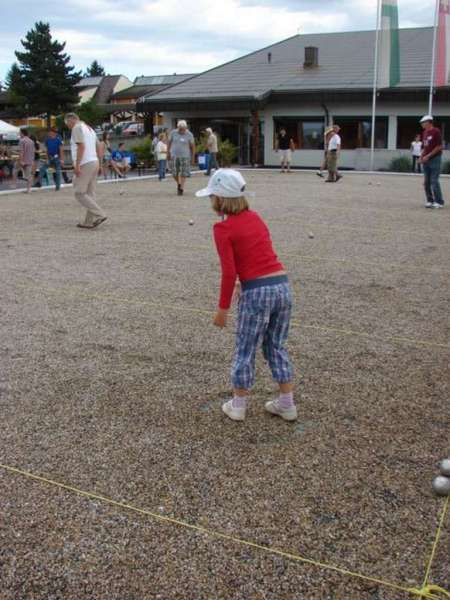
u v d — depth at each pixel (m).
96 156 9.95
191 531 2.73
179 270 7.32
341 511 2.87
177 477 3.13
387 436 3.54
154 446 3.43
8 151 26.39
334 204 13.59
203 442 3.47
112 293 6.35
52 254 8.17
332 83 30.02
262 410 3.84
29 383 4.21
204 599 2.36
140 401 3.96
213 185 3.42
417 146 25.73
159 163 20.61
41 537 2.69
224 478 3.13
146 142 28.53
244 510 2.88
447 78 24.02
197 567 2.52
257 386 4.17
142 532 2.72
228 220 3.40
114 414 3.79
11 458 3.31
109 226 10.43
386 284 6.78
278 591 2.40
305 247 8.74
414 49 31.70
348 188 17.64
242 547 2.63
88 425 3.66
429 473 3.18
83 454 3.35
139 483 3.08
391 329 5.31
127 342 4.97
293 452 3.37
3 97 73.56
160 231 9.90
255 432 3.58
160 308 5.86
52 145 16.89
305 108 30.27
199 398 4.00
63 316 5.62
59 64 64.69
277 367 3.60
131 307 5.89
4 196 15.34
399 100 28.08
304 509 2.88
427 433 3.58
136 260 7.83
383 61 25.89
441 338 5.10
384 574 2.48
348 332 5.23
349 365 4.54
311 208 12.86
